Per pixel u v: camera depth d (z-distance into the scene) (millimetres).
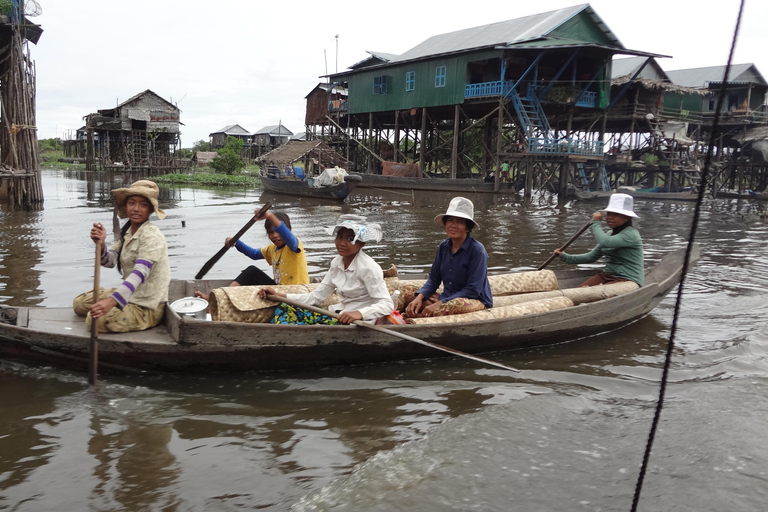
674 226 16359
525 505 2787
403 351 4730
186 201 21188
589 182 29125
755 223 17609
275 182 25734
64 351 4133
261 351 4305
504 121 28781
